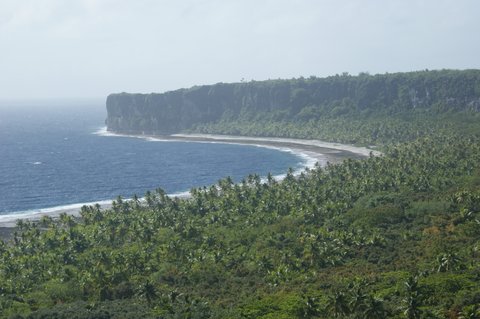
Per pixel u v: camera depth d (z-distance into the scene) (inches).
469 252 5940.0
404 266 5812.0
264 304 5044.3
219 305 5211.6
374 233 6825.8
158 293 5531.5
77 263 6624.0
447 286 4963.1
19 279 6156.5
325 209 7834.6
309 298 4741.6
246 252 6717.5
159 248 6845.5
